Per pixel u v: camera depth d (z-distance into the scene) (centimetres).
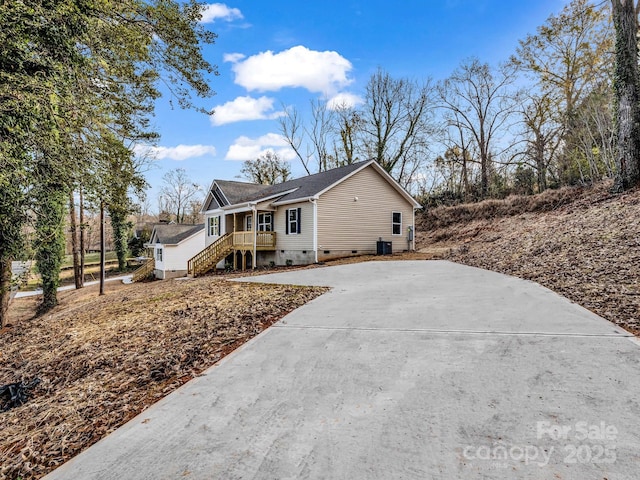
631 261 663
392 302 619
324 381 325
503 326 439
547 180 2147
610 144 1578
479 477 192
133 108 822
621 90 1245
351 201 1661
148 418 288
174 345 490
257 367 372
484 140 2638
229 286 939
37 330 880
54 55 530
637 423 230
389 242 1706
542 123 2241
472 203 2292
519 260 945
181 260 2528
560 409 251
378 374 330
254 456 224
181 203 5216
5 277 1118
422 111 2823
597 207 1202
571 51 2119
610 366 310
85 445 278
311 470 206
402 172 2983
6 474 260
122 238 3388
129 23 706
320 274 1070
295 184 1942
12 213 635
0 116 470
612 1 1252
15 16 452
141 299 986
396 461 209
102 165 728
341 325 494
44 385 468
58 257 1752
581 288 595
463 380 305
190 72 829
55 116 532
